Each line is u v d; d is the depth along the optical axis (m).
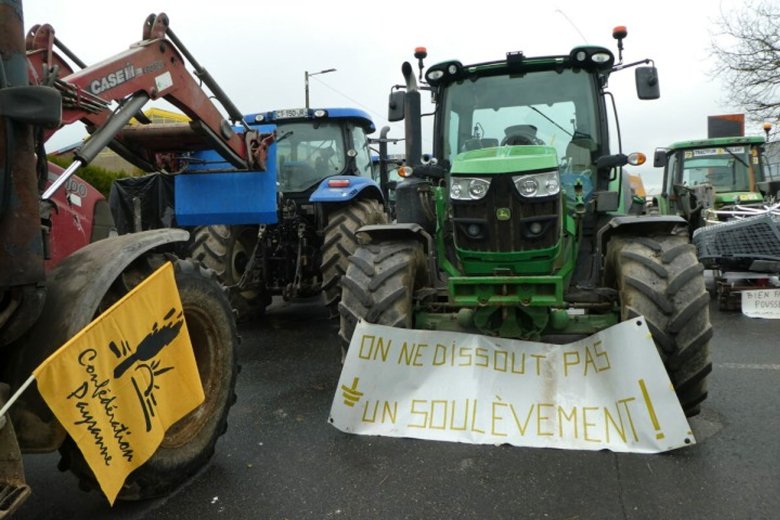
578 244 3.81
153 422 2.50
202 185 5.41
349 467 2.99
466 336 3.44
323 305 8.02
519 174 3.34
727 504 2.51
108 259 2.45
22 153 2.08
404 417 3.34
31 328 2.27
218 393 3.10
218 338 3.12
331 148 7.11
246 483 2.87
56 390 2.05
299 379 4.58
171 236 2.78
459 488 2.73
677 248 3.26
